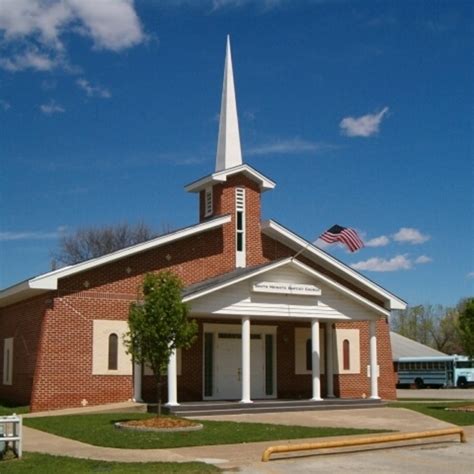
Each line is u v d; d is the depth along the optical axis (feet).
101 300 95.40
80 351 93.25
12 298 100.99
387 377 120.57
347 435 70.69
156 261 100.42
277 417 87.04
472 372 212.43
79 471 48.57
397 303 120.37
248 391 94.02
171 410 86.38
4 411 90.38
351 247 101.76
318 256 114.01
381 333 121.08
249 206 110.73
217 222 105.09
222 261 106.63
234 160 116.78
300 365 112.16
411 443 65.57
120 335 95.86
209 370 103.14
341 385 115.03
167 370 88.53
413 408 99.66
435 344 342.44
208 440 64.95
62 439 65.87
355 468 52.13
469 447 63.46
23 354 99.25
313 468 51.93
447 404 108.17
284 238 112.37
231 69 120.57
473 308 101.60
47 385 90.84
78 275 94.43
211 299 92.68
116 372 95.14
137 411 87.51
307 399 106.11
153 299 71.10
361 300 104.32
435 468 52.49
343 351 116.47
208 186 111.86
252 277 95.71
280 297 98.22
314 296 100.99
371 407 101.55
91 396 93.15
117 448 61.00
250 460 55.26
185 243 103.35
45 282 90.43
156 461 53.78
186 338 72.38
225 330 105.09
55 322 92.27
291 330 112.27
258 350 108.99
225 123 118.62
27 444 63.00
